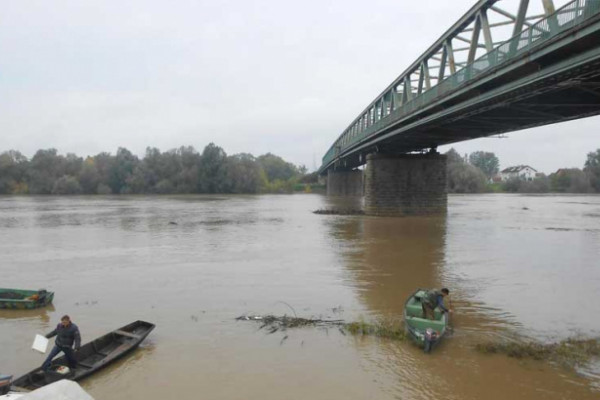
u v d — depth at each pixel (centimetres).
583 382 1054
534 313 1556
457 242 3161
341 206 7631
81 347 1157
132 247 3036
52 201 9925
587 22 1595
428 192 5138
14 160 14412
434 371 1114
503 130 3834
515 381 1061
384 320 1474
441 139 4525
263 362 1169
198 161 14725
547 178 18475
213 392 1019
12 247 3069
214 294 1816
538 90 2203
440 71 3166
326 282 2002
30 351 1266
